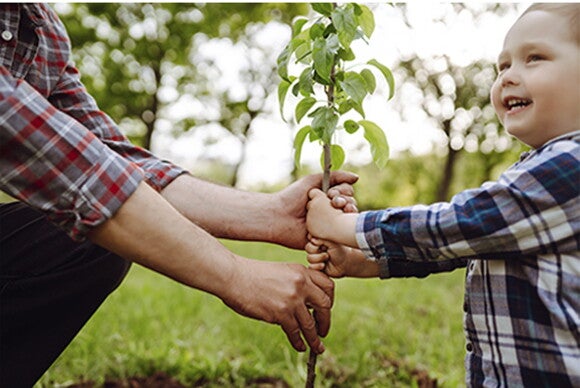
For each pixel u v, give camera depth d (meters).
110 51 15.80
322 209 1.53
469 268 1.46
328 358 2.60
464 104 16.89
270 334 2.88
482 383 1.36
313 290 1.46
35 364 1.51
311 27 1.46
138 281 4.55
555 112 1.29
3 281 1.44
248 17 16.47
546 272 1.26
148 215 1.20
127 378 2.29
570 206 1.24
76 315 1.54
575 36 1.27
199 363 2.41
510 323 1.30
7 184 1.13
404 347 2.86
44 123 1.13
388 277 1.57
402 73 16.69
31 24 1.48
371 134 1.52
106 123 1.77
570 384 1.22
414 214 1.36
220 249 1.32
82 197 1.14
